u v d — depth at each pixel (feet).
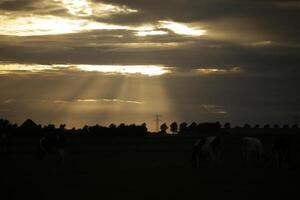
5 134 324.80
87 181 109.81
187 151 253.24
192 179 112.68
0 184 104.53
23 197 85.87
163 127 651.66
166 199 82.64
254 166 151.23
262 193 89.15
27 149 249.75
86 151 246.88
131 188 97.09
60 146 170.50
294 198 83.35
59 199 83.41
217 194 88.02
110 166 152.35
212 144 148.15
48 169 141.18
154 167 148.36
